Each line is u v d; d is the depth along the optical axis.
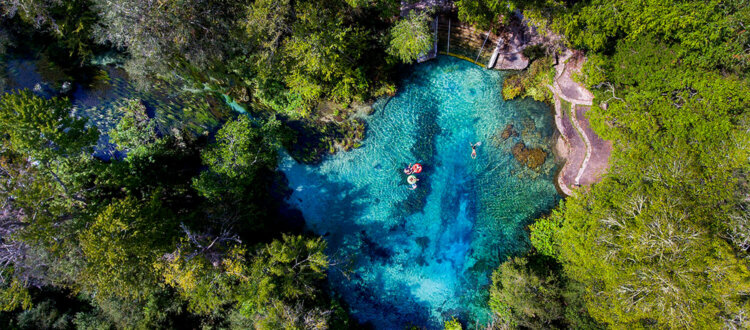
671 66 21.95
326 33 22.66
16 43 24.72
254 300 22.56
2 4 22.92
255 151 27.17
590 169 27.16
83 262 21.52
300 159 29.02
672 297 19.44
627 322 20.91
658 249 19.55
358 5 23.77
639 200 21.00
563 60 26.86
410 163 29.11
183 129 27.80
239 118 26.94
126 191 25.23
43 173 21.14
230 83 27.31
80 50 24.61
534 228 27.92
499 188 28.92
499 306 26.98
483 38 27.09
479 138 28.84
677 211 19.88
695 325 19.27
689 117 21.14
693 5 19.92
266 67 24.66
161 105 27.53
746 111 20.41
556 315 23.98
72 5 22.45
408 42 23.62
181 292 23.05
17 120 19.91
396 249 29.28
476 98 28.53
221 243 24.50
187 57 24.27
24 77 25.59
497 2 21.50
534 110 28.12
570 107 27.17
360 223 29.36
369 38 26.08
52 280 22.31
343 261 29.31
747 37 19.73
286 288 23.58
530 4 22.23
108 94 27.11
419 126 28.92
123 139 27.11
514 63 27.39
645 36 22.22
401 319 29.36
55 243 20.20
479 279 29.12
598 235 21.91
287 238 24.69
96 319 24.61
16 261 20.73
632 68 22.42
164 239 22.33
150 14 21.61
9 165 21.08
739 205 20.31
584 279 23.23
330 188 29.23
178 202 27.42
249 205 26.92
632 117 22.56
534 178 28.52
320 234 29.34
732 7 19.55
